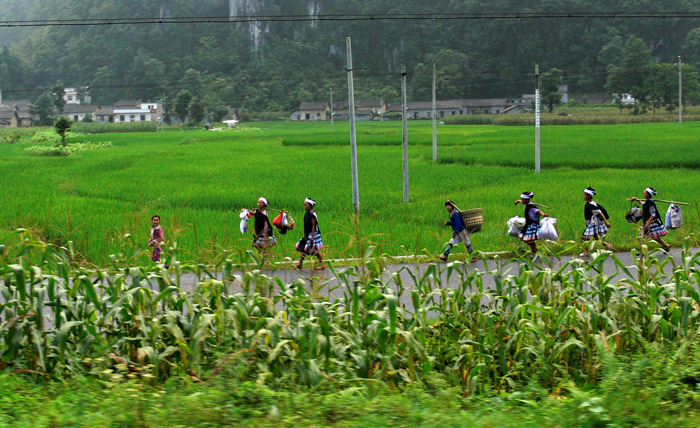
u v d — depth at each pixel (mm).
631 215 27797
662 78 189750
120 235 22672
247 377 12805
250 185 49906
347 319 14875
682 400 10969
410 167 61469
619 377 11484
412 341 12898
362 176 54750
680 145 76688
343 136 114375
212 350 13633
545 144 84062
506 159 64125
